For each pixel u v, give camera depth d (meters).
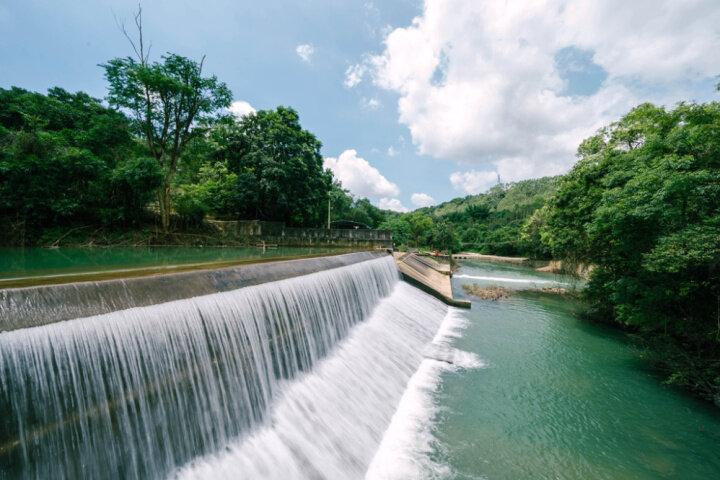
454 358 14.24
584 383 12.30
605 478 7.65
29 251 20.16
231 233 32.22
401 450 8.16
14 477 4.07
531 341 16.78
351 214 65.62
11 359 4.12
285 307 9.44
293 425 7.65
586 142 22.23
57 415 4.49
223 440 6.62
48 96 34.12
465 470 7.58
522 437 8.98
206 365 6.63
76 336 4.79
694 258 10.73
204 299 6.96
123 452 5.14
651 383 12.41
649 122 17.81
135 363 5.45
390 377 11.43
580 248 20.75
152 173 24.30
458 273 45.62
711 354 11.98
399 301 19.67
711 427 9.75
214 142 32.50
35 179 21.70
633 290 13.52
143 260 15.55
